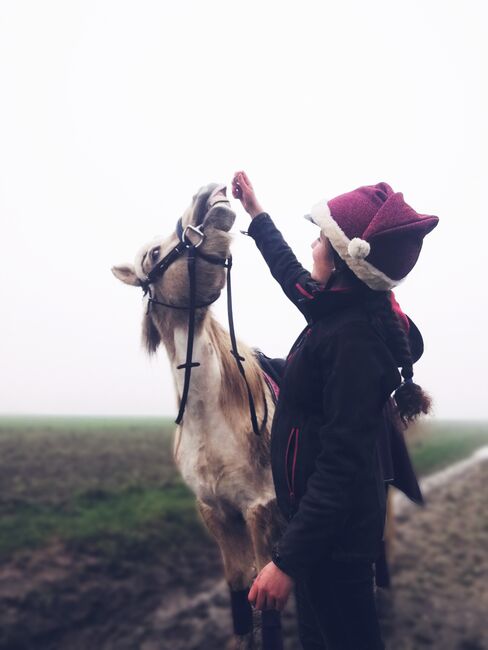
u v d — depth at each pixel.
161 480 10.88
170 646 3.82
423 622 4.30
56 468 12.90
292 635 4.02
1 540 6.11
